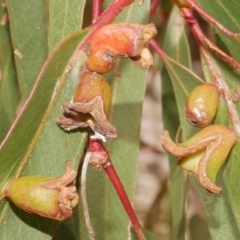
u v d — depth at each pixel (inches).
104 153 8.1
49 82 8.1
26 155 8.2
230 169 8.5
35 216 8.2
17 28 10.4
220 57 8.8
